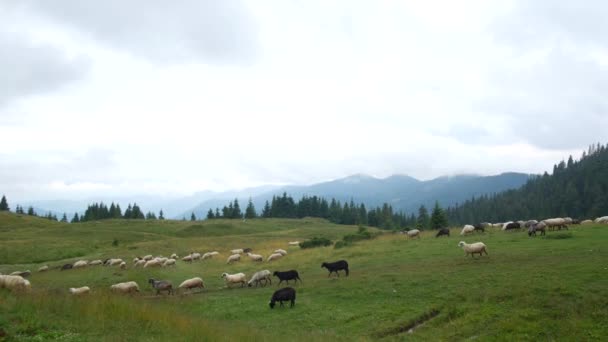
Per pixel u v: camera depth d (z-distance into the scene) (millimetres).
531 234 38812
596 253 27859
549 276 23469
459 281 25344
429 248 39281
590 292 20359
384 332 19922
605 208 138250
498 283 23703
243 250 61406
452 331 19141
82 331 14516
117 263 51875
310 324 21938
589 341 16594
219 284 36312
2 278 23250
